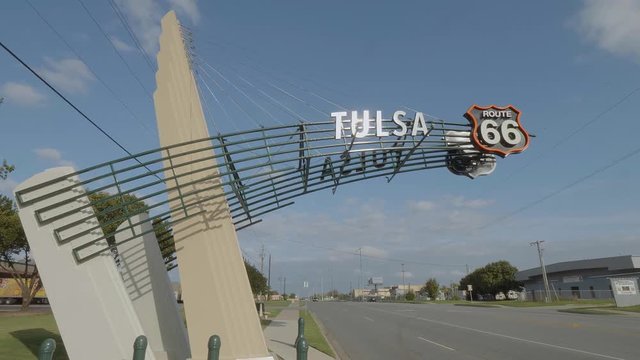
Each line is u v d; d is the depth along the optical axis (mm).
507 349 13453
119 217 8625
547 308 39812
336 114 10164
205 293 9266
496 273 79125
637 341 14672
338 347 15016
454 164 11414
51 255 8195
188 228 9508
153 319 11445
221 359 8953
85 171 8461
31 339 13023
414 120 10445
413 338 17109
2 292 49312
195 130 10016
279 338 16984
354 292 160375
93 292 8188
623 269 55938
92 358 7980
